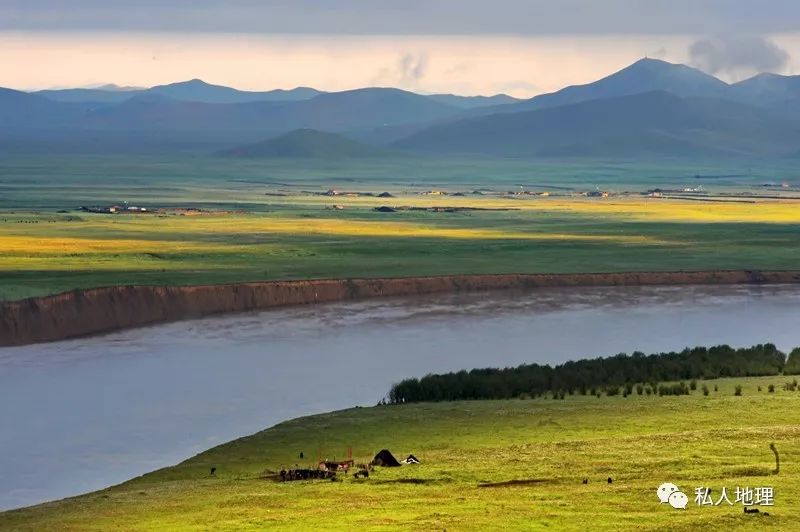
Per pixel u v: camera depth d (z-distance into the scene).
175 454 150.75
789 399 161.25
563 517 100.75
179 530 102.50
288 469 132.12
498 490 112.31
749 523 97.38
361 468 127.81
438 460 129.38
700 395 169.88
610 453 125.69
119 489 129.38
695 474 114.25
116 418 170.38
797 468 115.50
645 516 100.38
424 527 99.00
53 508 117.38
